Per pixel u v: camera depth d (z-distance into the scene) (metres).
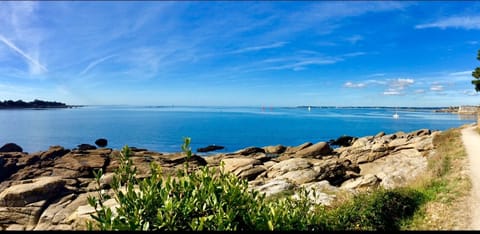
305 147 48.78
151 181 6.07
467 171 17.45
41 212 20.30
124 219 5.57
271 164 32.62
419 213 12.42
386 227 10.96
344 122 146.00
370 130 104.12
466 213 11.91
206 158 42.91
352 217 10.70
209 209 6.07
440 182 16.00
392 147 39.00
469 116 188.75
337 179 26.03
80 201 21.44
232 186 6.29
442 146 31.25
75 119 158.88
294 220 6.45
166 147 67.31
